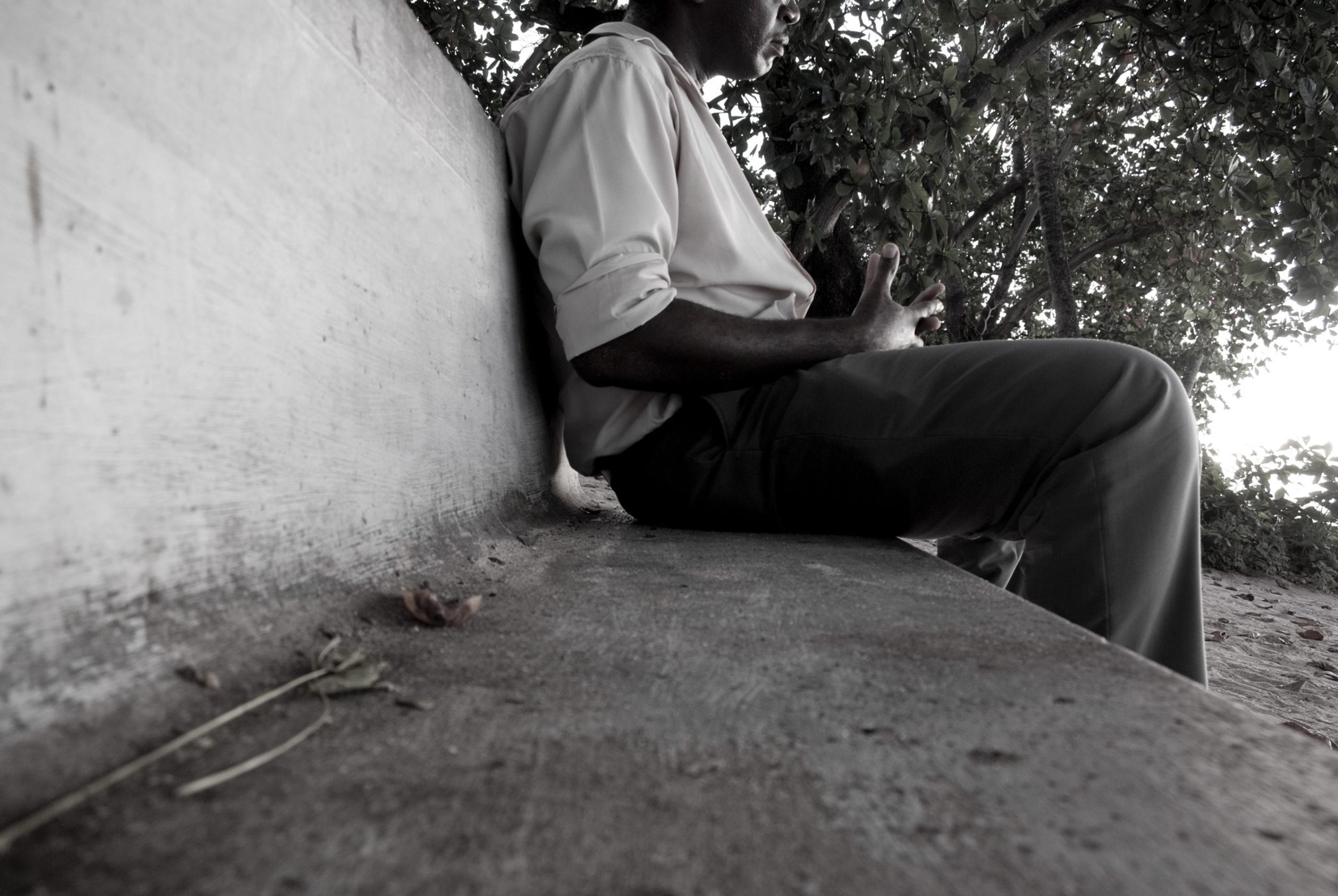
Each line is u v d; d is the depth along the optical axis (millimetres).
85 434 706
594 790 655
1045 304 13906
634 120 1882
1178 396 1517
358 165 1259
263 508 969
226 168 926
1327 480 8750
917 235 3619
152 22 812
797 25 3592
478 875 535
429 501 1462
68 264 694
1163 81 5660
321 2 1170
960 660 996
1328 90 4109
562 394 2219
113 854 542
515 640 1052
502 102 4480
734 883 534
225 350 909
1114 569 1480
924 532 1852
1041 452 1589
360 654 914
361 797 635
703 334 1853
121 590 742
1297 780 694
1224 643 4562
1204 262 9055
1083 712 835
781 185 3754
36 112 669
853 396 1819
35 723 621
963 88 4148
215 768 667
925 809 635
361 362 1241
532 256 2197
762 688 894
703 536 1963
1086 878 546
